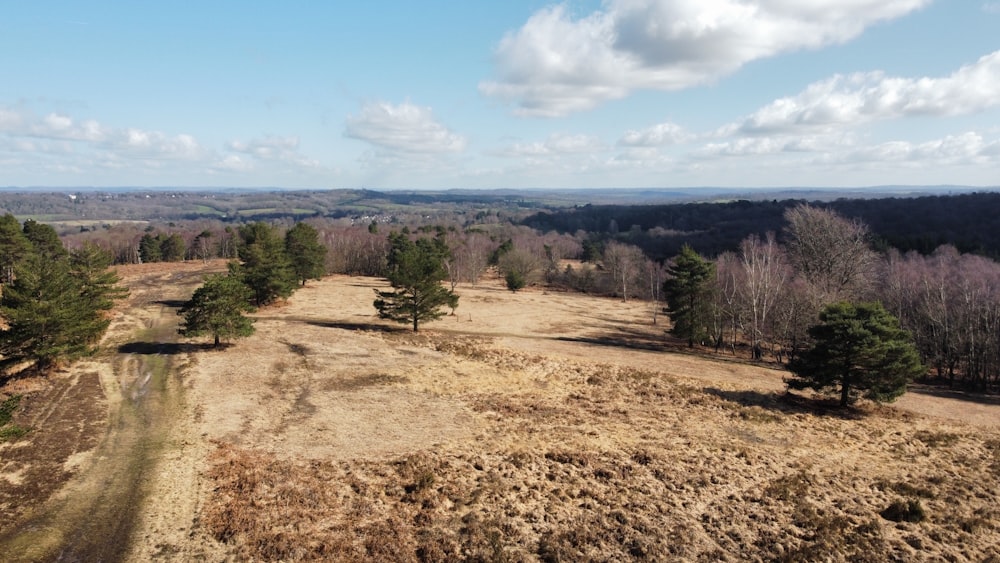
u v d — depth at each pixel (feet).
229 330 139.33
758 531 62.90
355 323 191.52
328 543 57.06
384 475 73.82
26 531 58.90
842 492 75.31
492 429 94.17
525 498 68.64
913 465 87.30
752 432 99.91
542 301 286.66
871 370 115.24
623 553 57.41
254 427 90.43
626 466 79.66
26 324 110.32
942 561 57.98
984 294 164.45
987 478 82.64
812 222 221.46
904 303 190.70
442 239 363.97
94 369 122.83
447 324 203.92
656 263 323.78
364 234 427.33
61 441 82.38
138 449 80.38
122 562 53.93
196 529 59.62
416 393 113.39
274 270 208.64
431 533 59.62
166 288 254.06
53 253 260.21
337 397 108.27
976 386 159.22
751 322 188.44
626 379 135.44
